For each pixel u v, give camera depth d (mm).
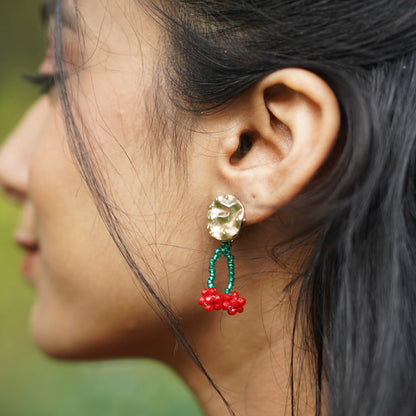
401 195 989
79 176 1204
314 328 1111
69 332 1287
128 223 1146
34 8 5094
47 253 1283
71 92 1187
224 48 1054
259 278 1148
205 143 1096
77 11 1180
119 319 1240
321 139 1006
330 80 1025
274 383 1203
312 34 1027
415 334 993
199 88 1077
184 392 3174
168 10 1086
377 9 1010
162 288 1155
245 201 1071
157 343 1305
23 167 1541
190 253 1135
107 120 1146
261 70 1042
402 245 989
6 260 4176
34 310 1461
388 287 981
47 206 1252
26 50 4992
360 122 986
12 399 3494
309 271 1083
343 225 1022
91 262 1214
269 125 1062
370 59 1018
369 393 964
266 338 1189
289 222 1097
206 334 1224
